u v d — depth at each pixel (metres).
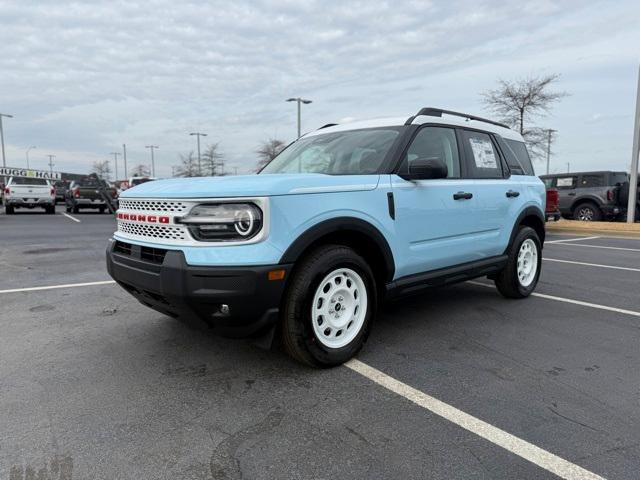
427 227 4.05
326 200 3.27
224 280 2.87
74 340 4.02
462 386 3.17
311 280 3.20
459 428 2.64
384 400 2.97
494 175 5.00
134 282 3.28
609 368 3.49
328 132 4.80
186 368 3.45
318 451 2.42
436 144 4.35
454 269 4.45
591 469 2.27
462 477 2.22
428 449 2.44
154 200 3.20
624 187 15.98
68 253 9.05
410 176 3.82
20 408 2.84
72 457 2.35
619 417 2.77
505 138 5.44
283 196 3.03
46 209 22.41
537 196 5.66
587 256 9.30
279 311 3.13
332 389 3.12
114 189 22.50
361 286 3.57
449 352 3.80
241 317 2.99
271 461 2.33
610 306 5.23
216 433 2.58
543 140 21.52
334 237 3.46
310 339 3.25
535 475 2.23
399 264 3.84
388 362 3.58
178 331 4.24
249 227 2.94
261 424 2.68
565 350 3.86
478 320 4.67
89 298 5.46
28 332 4.22
